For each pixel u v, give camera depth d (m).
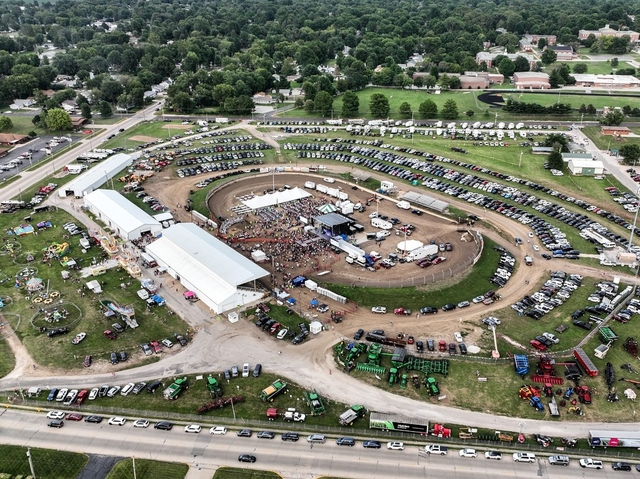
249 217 194.75
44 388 114.38
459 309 139.25
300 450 98.56
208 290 142.50
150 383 114.75
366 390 112.50
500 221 187.12
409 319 135.50
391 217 191.88
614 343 125.12
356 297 143.75
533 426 103.44
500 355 121.88
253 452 98.12
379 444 99.31
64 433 102.94
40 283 151.00
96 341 129.12
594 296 142.25
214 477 93.00
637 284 148.88
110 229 186.88
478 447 99.06
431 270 156.38
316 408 106.31
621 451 98.00
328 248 171.00
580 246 169.75
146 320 136.38
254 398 110.69
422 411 106.88
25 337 131.12
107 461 96.50
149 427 104.19
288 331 130.12
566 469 94.44
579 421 104.50
